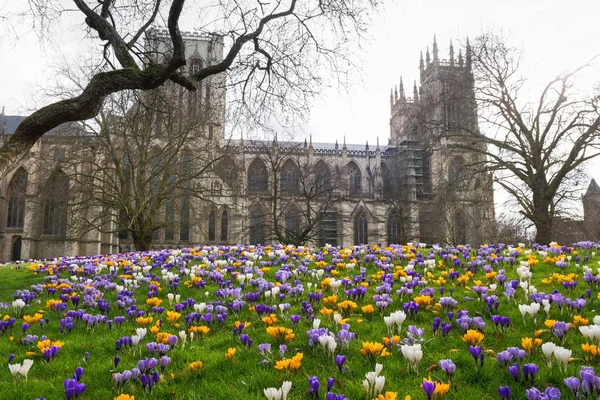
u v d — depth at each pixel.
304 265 10.60
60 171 35.53
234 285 9.16
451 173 34.81
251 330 6.23
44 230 67.44
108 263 12.04
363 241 86.00
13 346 6.09
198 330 5.79
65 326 6.54
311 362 4.84
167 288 9.30
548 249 11.07
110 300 8.74
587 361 4.45
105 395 4.35
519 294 7.30
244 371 4.74
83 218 34.06
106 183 33.34
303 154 91.00
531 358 4.58
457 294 7.67
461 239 54.16
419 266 9.85
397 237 76.19
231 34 14.79
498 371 4.34
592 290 7.24
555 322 4.93
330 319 6.29
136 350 5.57
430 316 6.46
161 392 4.29
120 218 35.97
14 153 9.52
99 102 10.78
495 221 42.09
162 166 32.78
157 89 16.59
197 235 71.44
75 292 9.25
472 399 3.82
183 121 32.50
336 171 81.25
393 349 5.00
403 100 98.25
